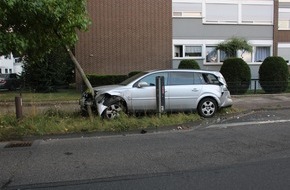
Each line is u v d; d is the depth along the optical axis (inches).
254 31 970.7
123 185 211.0
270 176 223.6
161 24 925.2
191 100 469.7
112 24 907.4
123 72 914.7
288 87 798.5
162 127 402.6
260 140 331.6
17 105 410.6
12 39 359.6
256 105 597.6
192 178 221.9
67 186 210.7
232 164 252.5
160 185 209.6
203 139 342.3
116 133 382.3
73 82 1093.1
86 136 371.2
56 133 369.7
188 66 826.2
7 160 273.0
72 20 394.9
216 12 946.1
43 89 893.2
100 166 252.5
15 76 1109.7
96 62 904.3
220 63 945.5
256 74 964.6
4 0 329.7
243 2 960.3
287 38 1055.6
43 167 251.9
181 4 931.3
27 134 362.6
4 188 208.7
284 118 473.1
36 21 380.5
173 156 277.6
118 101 438.9
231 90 761.0
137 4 915.4
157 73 467.2
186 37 934.4
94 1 898.7
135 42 916.6
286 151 288.0
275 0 979.9
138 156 279.4
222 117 478.3
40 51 427.5
